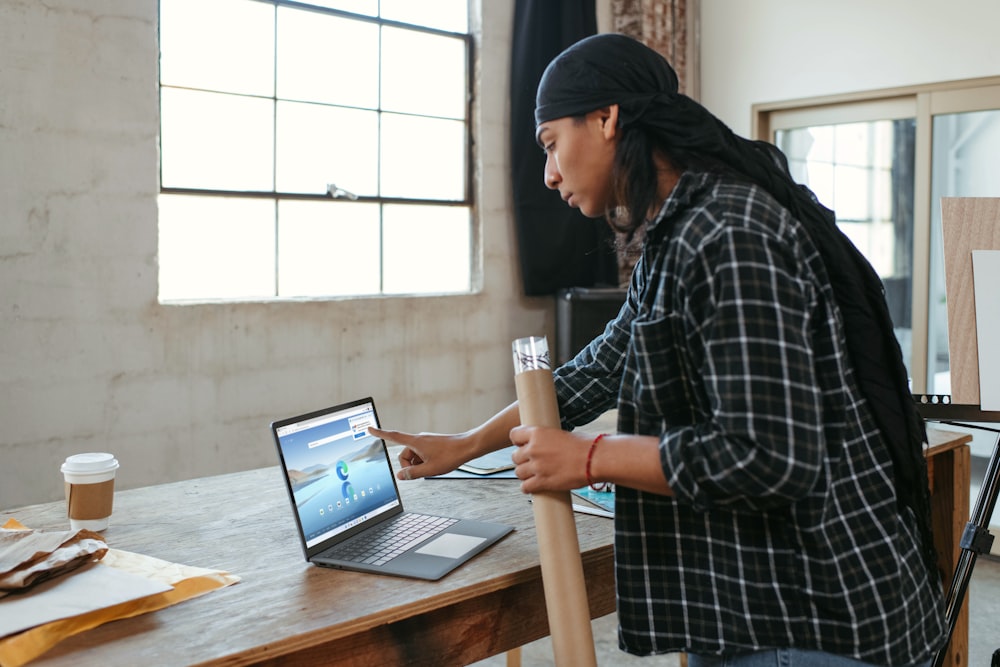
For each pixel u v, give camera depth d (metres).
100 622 1.19
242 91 3.83
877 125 4.46
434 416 4.41
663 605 1.20
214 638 1.15
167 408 3.54
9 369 3.18
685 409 1.17
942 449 2.24
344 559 1.44
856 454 1.16
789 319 1.06
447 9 4.49
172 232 3.67
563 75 1.23
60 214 3.26
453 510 1.75
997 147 4.02
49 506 1.79
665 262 1.14
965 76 4.09
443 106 4.51
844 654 1.12
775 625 1.14
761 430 1.03
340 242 4.18
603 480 1.19
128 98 3.39
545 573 1.30
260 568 1.43
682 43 5.04
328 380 4.01
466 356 4.52
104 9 3.31
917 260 4.30
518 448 1.29
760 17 4.84
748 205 1.11
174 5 3.61
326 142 4.11
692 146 1.18
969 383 1.79
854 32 4.46
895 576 1.14
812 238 1.18
